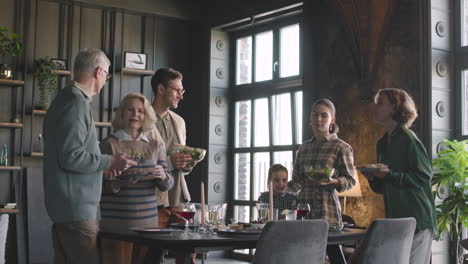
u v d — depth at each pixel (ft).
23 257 23.04
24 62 23.90
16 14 23.98
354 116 19.95
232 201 26.76
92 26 25.71
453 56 18.53
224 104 27.14
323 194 13.17
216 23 26.73
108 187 10.82
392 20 18.95
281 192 16.24
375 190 11.62
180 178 13.28
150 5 26.61
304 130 21.67
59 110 9.93
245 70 26.91
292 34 24.66
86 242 9.90
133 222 10.81
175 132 13.99
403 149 11.09
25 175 23.59
